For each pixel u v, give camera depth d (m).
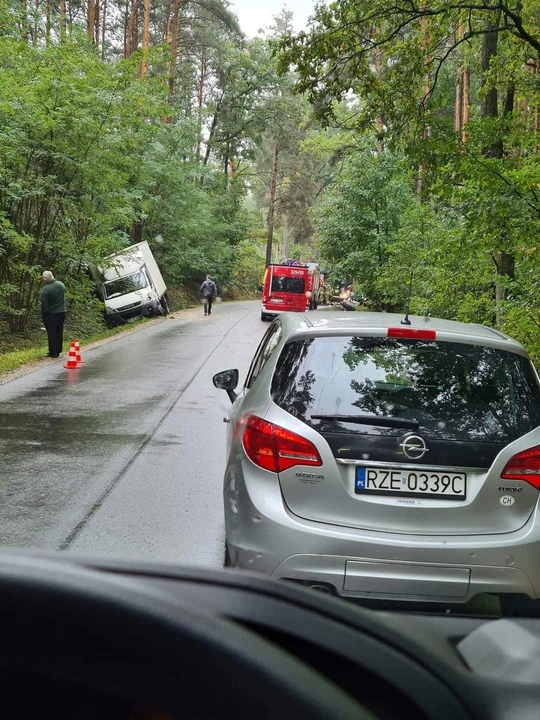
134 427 9.60
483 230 9.25
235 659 0.67
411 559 3.54
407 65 12.79
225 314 41.12
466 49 19.66
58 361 16.81
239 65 53.78
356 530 3.58
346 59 12.33
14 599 0.64
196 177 44.22
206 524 5.79
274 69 53.84
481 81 14.92
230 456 4.07
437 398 3.79
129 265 31.33
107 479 7.08
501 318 10.55
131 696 0.65
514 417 3.79
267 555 3.58
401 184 26.44
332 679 0.97
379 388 3.81
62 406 10.97
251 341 23.31
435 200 11.92
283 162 79.12
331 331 4.06
